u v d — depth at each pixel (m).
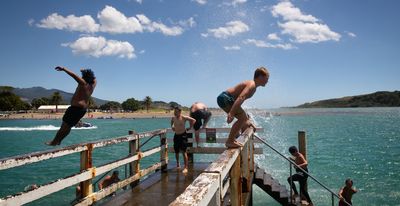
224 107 4.77
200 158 21.50
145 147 31.73
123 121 126.94
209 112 9.88
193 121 8.81
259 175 9.11
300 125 70.06
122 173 16.28
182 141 8.66
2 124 110.44
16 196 3.55
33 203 12.02
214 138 9.73
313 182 16.83
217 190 2.43
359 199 13.88
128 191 6.64
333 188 15.47
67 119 5.36
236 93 4.79
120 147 33.19
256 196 14.06
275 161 21.89
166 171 8.73
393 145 32.78
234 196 3.59
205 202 1.84
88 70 5.59
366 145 33.16
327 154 27.05
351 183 10.05
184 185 7.16
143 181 7.58
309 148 31.28
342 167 21.00
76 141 46.31
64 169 20.25
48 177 17.89
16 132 69.62
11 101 188.25
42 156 4.05
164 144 8.82
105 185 9.62
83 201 4.86
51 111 188.38
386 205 13.02
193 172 8.59
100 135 57.00
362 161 23.33
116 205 5.66
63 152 4.46
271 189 9.18
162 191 6.65
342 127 62.31
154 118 162.88
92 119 152.88
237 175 3.66
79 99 5.44
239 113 4.55
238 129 4.40
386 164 22.00
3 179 17.33
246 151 5.47
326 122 83.50
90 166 5.13
